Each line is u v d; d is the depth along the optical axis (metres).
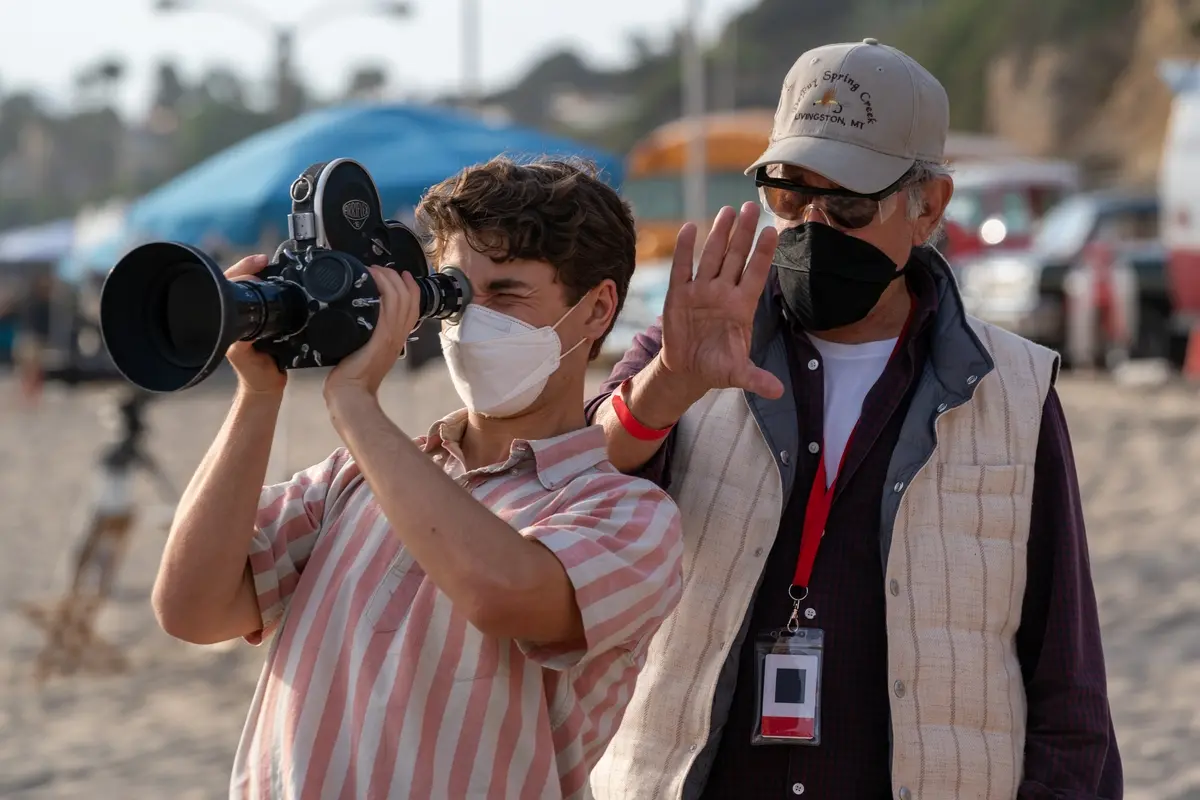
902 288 4.14
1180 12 72.25
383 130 11.44
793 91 4.00
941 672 3.82
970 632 3.87
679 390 3.65
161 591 3.39
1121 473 16.70
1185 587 11.74
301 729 3.26
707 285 3.51
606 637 3.14
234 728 10.12
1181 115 22.25
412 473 3.05
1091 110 78.31
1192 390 23.08
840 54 3.96
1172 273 22.59
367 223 3.21
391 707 3.18
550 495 3.34
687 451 4.09
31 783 9.11
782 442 3.98
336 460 3.67
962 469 3.92
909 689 3.82
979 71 88.12
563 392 3.43
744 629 3.94
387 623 3.25
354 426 3.08
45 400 35.03
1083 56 79.19
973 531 3.91
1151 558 12.77
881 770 3.87
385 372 3.15
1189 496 15.16
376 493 3.06
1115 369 26.20
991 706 3.85
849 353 4.09
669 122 137.38
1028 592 4.02
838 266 3.88
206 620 3.41
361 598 3.30
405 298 3.12
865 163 3.84
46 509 19.92
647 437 3.76
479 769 3.14
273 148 11.34
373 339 3.10
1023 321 25.98
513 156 3.56
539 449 3.38
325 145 11.27
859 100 3.88
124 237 12.24
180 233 11.43
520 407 3.35
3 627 13.45
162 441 25.45
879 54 3.95
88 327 12.49
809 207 3.94
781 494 3.96
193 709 10.64
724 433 4.06
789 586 3.96
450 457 3.57
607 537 3.19
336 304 3.04
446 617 3.20
